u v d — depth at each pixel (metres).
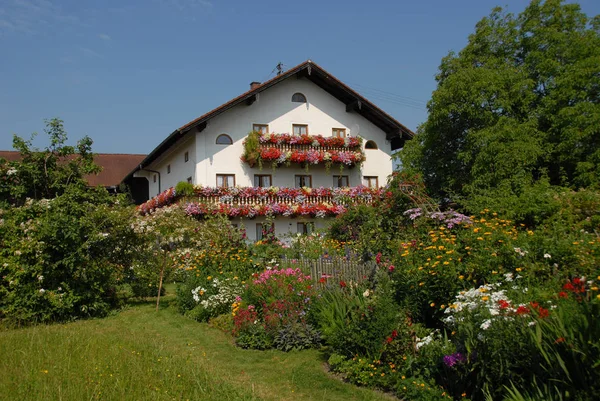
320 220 26.34
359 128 28.19
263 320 9.84
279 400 6.60
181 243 15.43
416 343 6.97
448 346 6.38
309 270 11.62
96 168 15.42
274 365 8.33
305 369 7.86
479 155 16.03
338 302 8.48
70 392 5.98
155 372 7.11
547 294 6.04
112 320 12.41
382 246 12.94
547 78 18.09
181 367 7.50
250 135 25.16
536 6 19.17
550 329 4.89
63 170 15.00
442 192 18.33
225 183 25.41
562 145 16.30
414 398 6.14
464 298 6.65
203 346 9.62
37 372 6.82
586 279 6.14
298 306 9.74
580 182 15.61
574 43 17.97
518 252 7.64
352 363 7.40
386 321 7.21
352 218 17.12
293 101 27.05
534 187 13.31
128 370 7.06
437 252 8.10
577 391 4.48
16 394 6.00
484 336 5.54
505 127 16.05
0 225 11.89
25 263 11.72
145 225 14.48
